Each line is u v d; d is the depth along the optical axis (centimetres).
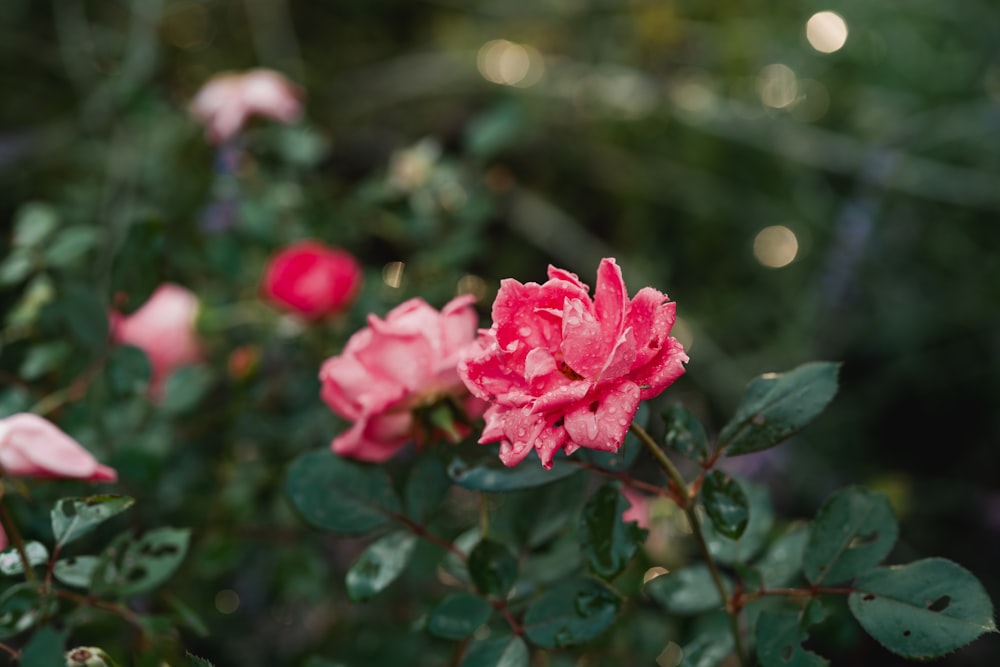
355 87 144
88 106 114
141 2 124
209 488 79
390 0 153
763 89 134
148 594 71
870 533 49
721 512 49
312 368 84
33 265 74
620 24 142
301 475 55
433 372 54
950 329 121
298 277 77
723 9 139
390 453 56
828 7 132
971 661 98
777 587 57
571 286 46
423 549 71
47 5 141
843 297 113
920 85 131
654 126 136
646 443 49
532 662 65
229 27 146
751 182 134
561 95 135
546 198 137
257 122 98
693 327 121
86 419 67
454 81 140
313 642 83
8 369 71
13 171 124
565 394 45
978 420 119
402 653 77
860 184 122
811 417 49
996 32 127
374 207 94
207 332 80
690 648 59
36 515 59
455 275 90
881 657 91
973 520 113
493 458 52
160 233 65
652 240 132
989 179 120
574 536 58
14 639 55
